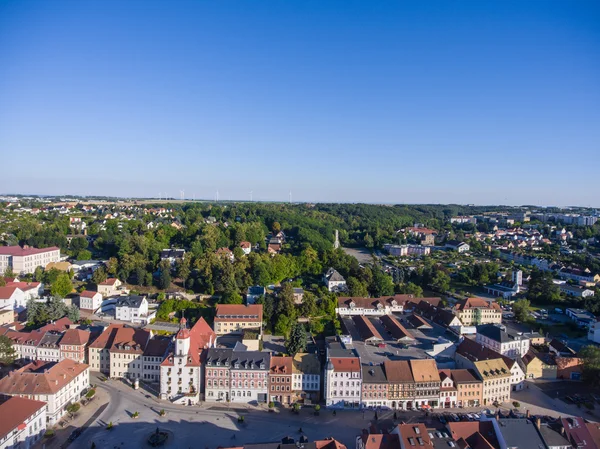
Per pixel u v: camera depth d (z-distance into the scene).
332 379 163.12
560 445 122.19
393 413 160.00
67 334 191.38
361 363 174.00
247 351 174.25
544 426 126.75
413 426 123.69
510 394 175.75
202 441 138.12
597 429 126.75
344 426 149.75
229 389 166.25
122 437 139.50
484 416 138.50
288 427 148.25
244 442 138.12
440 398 165.00
